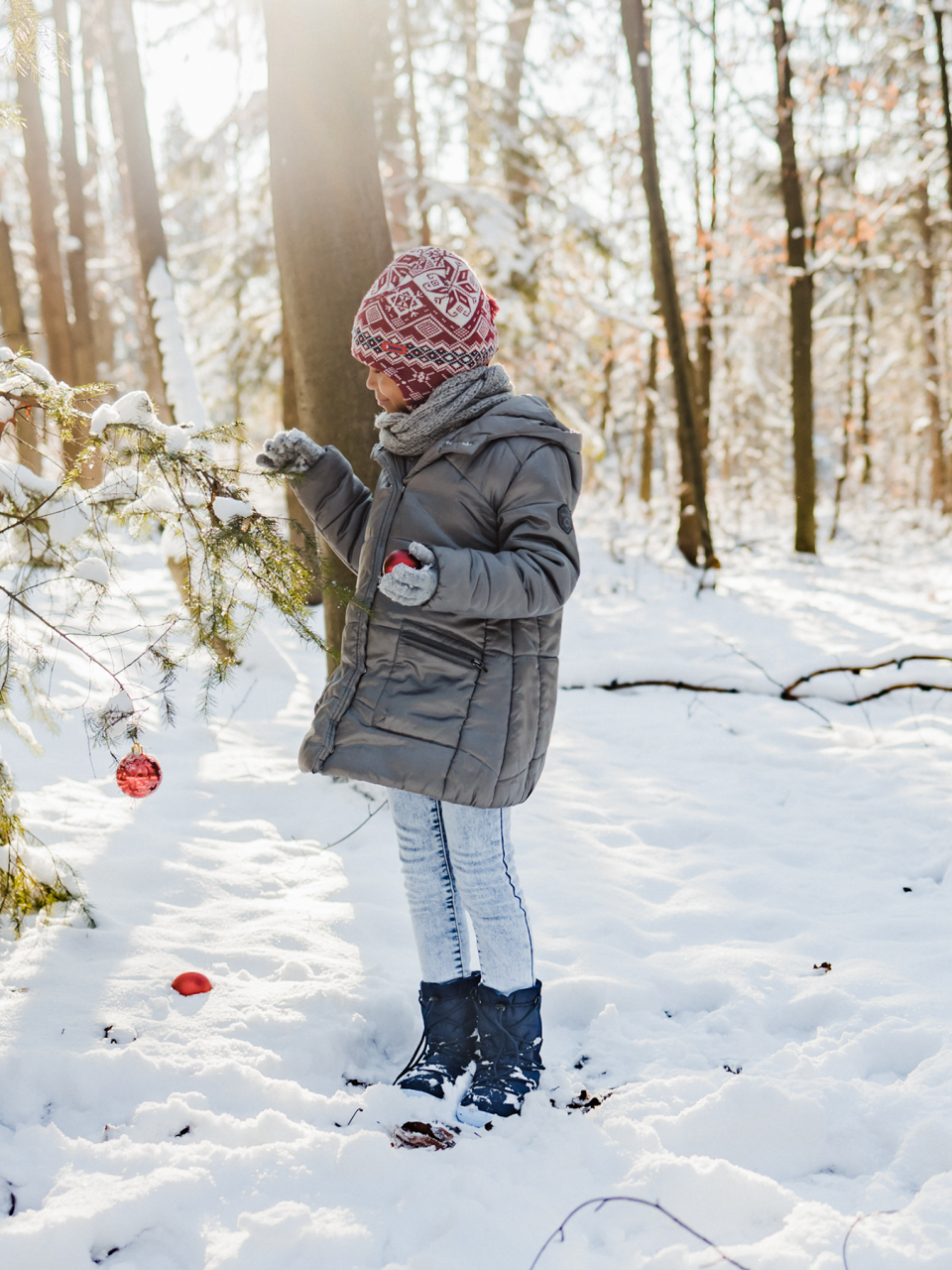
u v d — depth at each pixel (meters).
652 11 11.46
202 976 2.19
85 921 2.43
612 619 7.85
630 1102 1.90
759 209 16.70
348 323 3.53
